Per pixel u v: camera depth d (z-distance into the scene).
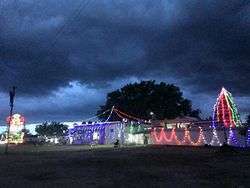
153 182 13.19
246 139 42.12
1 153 38.94
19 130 85.12
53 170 18.44
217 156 28.31
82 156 31.27
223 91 45.66
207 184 12.53
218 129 45.78
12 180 14.24
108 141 65.56
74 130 76.31
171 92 89.12
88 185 12.56
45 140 98.56
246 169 17.95
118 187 12.00
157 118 86.50
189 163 22.06
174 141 52.19
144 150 40.44
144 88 88.50
